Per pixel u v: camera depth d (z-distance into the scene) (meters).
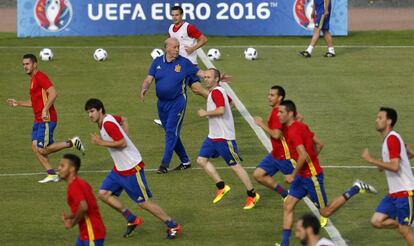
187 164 56.09
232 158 48.31
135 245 42.66
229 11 100.00
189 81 56.97
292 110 41.41
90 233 36.97
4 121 68.00
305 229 30.66
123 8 99.88
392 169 38.47
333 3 101.06
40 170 56.03
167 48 55.12
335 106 71.31
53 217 46.81
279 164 45.53
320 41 98.19
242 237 43.69
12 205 48.91
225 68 85.06
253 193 48.09
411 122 66.44
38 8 99.62
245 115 68.94
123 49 93.81
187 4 99.75
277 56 90.44
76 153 59.66
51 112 52.69
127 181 42.84
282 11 100.19
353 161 57.03
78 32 100.06
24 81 80.44
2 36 102.25
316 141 42.09
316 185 41.69
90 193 36.91
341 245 42.34
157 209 43.12
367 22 113.19
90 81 80.81
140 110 71.50
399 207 39.19
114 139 42.16
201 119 68.94
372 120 67.06
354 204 48.72
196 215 47.19
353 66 85.81
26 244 42.78
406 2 125.50
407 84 78.62
